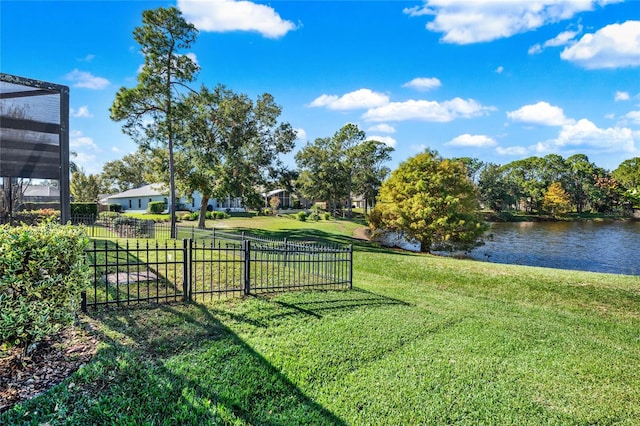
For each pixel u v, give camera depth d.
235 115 24.12
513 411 3.26
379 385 3.53
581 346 5.27
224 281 7.08
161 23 18.22
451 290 9.53
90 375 3.03
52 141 6.62
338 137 50.03
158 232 19.34
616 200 60.62
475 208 21.86
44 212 6.97
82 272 3.69
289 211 55.84
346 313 5.81
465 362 4.28
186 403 2.82
